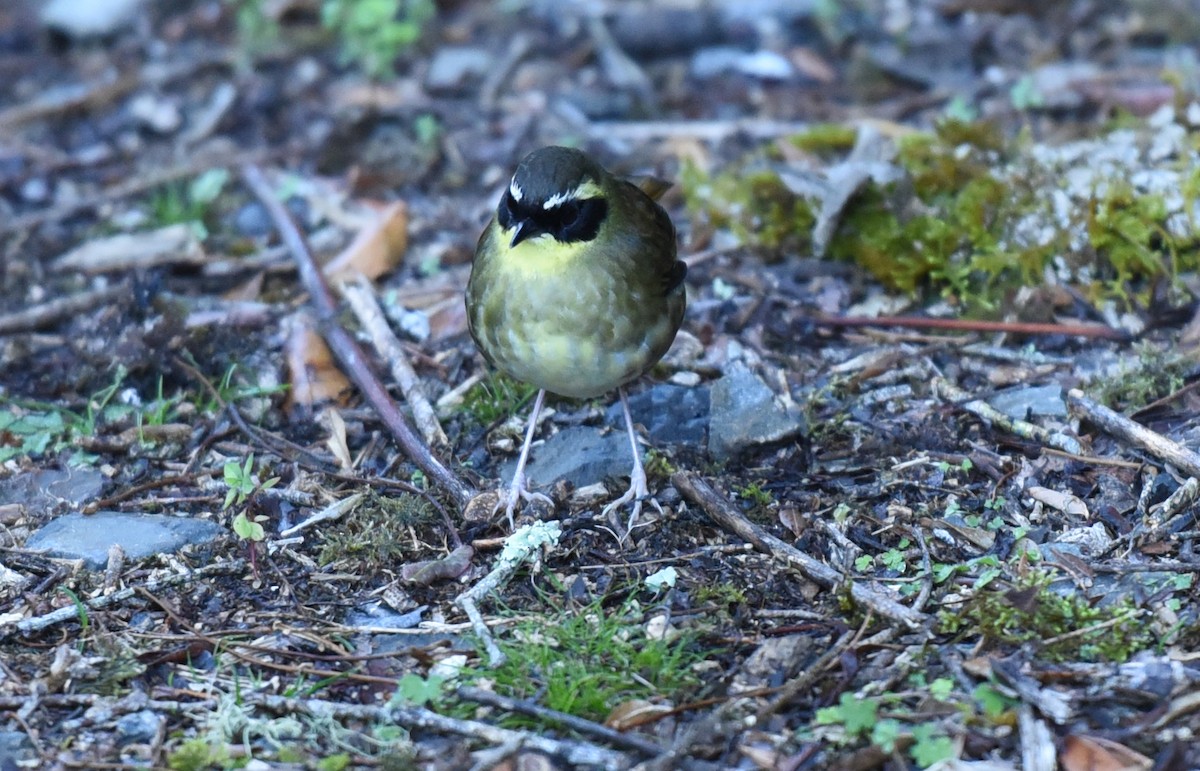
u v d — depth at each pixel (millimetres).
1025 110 16625
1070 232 13867
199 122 17562
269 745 8938
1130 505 10961
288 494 11484
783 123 16953
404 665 9633
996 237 14070
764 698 9172
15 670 9609
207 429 12445
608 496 11430
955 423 12109
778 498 11320
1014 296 13602
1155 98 16141
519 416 12516
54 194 16391
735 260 14617
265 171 16562
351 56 18516
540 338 10695
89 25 19250
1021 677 9055
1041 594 9766
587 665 9484
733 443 11781
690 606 10094
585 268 10500
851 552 10664
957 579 10250
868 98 17547
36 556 10766
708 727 8844
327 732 8992
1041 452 11609
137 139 17328
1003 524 10859
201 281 14758
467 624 10039
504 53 18719
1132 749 8602
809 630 9812
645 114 17516
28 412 12664
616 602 10242
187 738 9008
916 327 13578
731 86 17938
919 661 9383
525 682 9305
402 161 16703
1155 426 11883
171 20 19641
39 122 17688
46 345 13719
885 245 14070
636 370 11070
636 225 10781
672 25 18672
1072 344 13172
